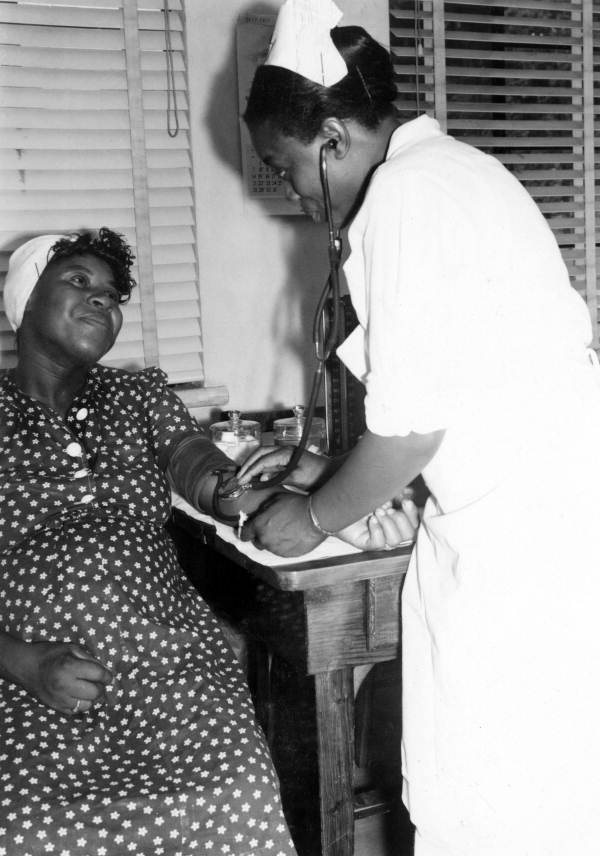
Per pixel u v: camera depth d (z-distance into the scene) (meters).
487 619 1.20
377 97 1.21
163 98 2.03
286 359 2.23
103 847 1.16
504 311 1.16
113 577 1.39
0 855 1.13
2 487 1.43
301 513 1.31
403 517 1.42
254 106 1.21
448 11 2.36
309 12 1.18
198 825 1.20
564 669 1.20
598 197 2.56
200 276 2.11
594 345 2.51
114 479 1.48
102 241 1.52
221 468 1.55
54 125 1.94
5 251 1.94
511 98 2.51
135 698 1.34
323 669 1.40
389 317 1.13
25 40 1.90
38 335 1.46
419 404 1.13
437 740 1.28
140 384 1.62
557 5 2.36
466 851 1.28
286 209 2.15
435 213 1.13
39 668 1.29
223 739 1.27
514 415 1.18
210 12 2.04
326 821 1.48
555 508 1.19
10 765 1.21
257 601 1.54
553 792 1.23
